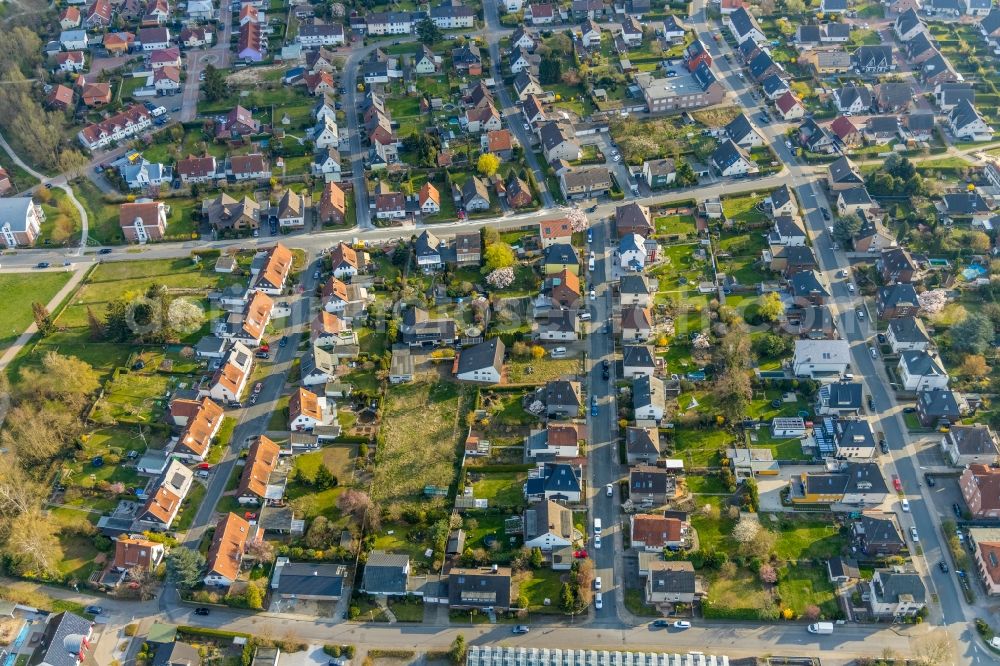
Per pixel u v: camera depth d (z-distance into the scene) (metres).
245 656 162.88
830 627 164.00
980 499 177.62
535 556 174.50
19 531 177.38
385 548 180.00
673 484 186.62
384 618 169.88
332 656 163.75
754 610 167.12
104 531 184.25
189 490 193.75
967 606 167.25
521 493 189.25
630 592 172.00
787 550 176.50
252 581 175.38
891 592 163.62
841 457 192.88
